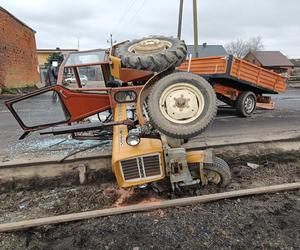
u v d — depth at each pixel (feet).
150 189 15.08
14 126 26.99
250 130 22.47
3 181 15.93
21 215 13.58
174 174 13.20
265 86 30.45
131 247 10.87
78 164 16.63
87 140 20.42
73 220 12.64
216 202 13.71
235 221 12.21
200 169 14.12
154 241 11.15
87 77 17.80
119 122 13.53
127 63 14.49
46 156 17.24
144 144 13.12
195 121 12.13
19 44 70.69
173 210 13.14
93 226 12.28
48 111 30.66
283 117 28.86
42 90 14.83
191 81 12.12
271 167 18.17
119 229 11.98
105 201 14.56
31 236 11.89
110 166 16.74
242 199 13.97
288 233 11.30
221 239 11.09
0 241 11.61
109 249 10.86
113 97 15.25
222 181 14.92
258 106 33.06
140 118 12.92
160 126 11.97
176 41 15.08
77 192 15.65
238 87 29.43
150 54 14.44
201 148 18.06
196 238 11.21
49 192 15.80
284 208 13.15
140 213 13.01
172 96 12.18
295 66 187.73
